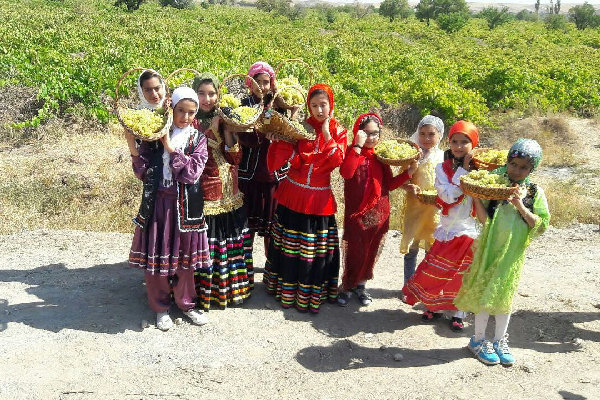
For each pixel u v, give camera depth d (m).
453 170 4.27
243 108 4.32
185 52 19.77
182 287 4.45
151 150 4.14
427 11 62.91
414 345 4.43
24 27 25.73
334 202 4.67
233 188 4.61
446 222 4.32
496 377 4.00
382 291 5.46
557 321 4.91
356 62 21.33
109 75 13.66
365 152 4.64
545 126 14.76
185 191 4.17
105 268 5.60
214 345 4.28
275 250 4.91
